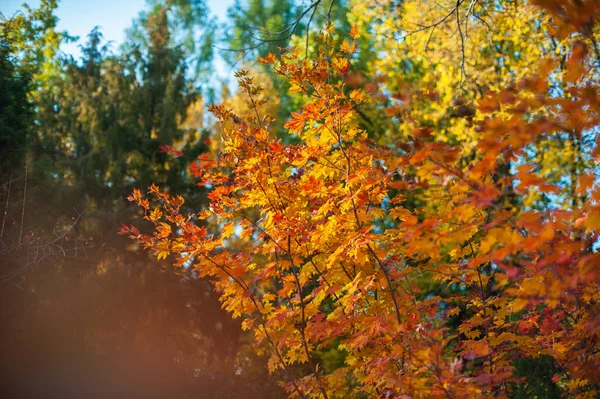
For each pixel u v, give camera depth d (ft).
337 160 14.89
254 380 40.14
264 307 15.87
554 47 27.55
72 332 40.27
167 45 56.59
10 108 45.57
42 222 41.81
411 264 17.19
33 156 50.44
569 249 8.36
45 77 72.69
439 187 11.57
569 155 23.70
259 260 17.69
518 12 27.96
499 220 8.54
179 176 47.52
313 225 14.47
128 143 48.88
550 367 21.61
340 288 15.14
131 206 45.19
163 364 42.06
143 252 45.29
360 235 12.85
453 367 9.71
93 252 42.78
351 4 36.32
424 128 8.47
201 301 43.32
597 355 12.55
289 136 38.68
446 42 29.48
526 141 7.70
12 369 38.06
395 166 10.64
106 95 52.13
